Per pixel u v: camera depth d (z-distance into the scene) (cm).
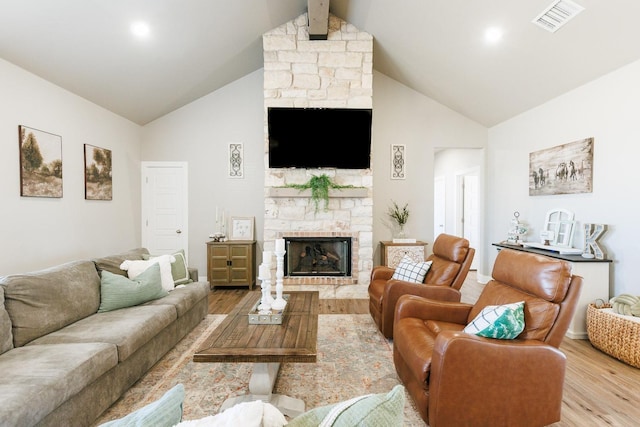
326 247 485
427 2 335
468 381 167
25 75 319
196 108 526
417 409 197
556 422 179
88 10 291
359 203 464
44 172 341
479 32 341
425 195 538
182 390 84
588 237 321
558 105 383
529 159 435
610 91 315
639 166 289
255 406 76
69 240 378
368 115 454
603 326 278
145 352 239
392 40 435
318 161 458
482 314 189
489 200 530
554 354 171
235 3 361
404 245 495
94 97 408
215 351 181
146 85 432
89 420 183
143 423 70
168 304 279
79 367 173
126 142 488
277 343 192
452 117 536
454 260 312
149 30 342
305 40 453
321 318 373
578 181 351
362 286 462
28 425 142
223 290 494
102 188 434
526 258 210
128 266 299
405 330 221
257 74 527
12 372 164
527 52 340
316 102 457
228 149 529
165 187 530
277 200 462
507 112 464
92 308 255
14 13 266
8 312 202
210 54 429
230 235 527
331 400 214
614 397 218
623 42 279
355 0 393
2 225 298
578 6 268
